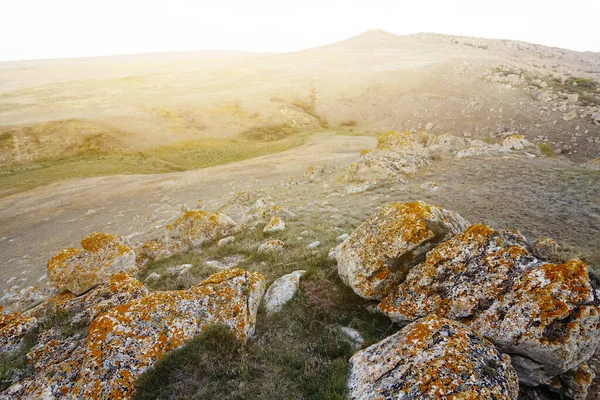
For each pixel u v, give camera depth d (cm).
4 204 4012
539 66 10175
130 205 3731
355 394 509
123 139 6550
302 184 3362
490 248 710
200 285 773
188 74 12275
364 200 2098
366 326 734
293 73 11625
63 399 552
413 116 7981
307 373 577
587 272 596
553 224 1348
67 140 6162
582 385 561
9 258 2591
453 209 1647
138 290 876
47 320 872
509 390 468
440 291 694
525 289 597
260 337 721
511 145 3309
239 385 566
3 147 5722
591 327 539
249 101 8981
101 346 605
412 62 11600
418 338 541
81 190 4381
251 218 1975
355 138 7169
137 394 555
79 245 2634
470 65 9538
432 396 441
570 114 5778
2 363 712
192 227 1681
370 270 803
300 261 1118
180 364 604
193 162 6244
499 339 575
